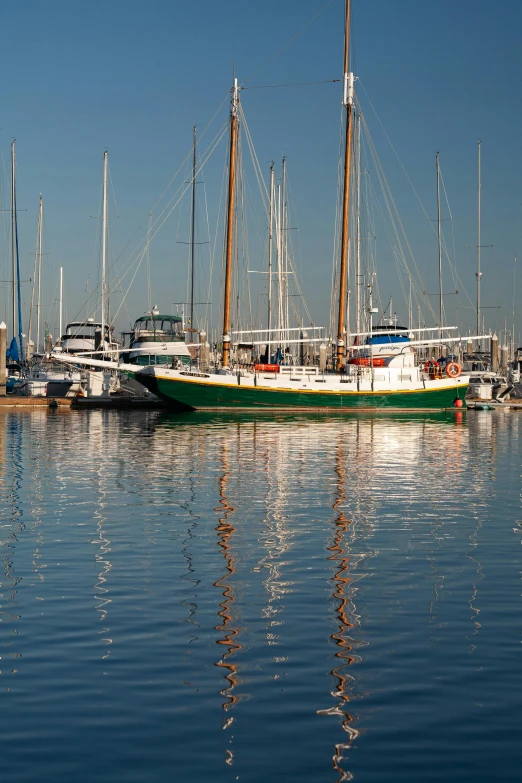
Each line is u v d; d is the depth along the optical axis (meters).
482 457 34.44
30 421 53.81
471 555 16.17
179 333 77.00
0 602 12.87
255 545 16.94
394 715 8.89
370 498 23.06
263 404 62.16
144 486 25.05
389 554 16.22
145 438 41.78
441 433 47.84
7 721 8.71
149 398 70.94
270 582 14.14
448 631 11.62
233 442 40.06
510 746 8.21
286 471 28.95
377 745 8.23
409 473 28.73
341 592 13.55
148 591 13.53
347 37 65.56
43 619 12.04
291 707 9.08
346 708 9.05
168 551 16.34
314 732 8.50
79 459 32.16
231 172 62.84
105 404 68.56
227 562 15.50
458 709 9.04
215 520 19.62
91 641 11.12
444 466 31.02
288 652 10.76
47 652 10.70
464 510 21.17
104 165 72.81
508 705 9.14
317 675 9.98
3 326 67.56
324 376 63.34
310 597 13.26
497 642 11.17
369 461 32.44
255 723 8.70
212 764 7.86
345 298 67.44
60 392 70.81
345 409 63.72
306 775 7.67
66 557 15.80
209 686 9.64
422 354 81.38
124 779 7.59
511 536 17.95
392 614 12.40
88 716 8.84
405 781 7.59
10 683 9.70
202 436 43.31
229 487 24.98
